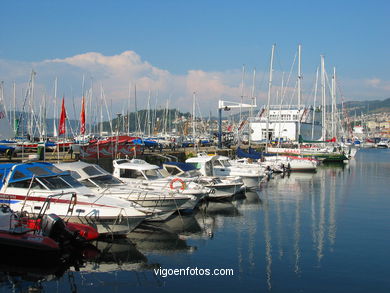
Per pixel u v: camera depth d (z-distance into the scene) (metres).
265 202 27.25
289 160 49.34
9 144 39.78
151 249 15.86
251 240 17.38
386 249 16.17
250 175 31.84
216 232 18.69
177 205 20.06
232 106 61.00
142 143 44.81
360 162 64.62
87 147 35.56
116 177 22.83
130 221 16.16
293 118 90.94
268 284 12.47
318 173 47.72
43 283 12.50
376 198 29.23
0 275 13.10
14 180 16.77
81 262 14.32
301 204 26.53
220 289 12.11
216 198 27.44
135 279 12.88
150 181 23.39
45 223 14.43
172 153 47.06
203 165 29.14
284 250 15.95
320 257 15.09
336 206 25.81
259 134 89.38
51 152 43.00
